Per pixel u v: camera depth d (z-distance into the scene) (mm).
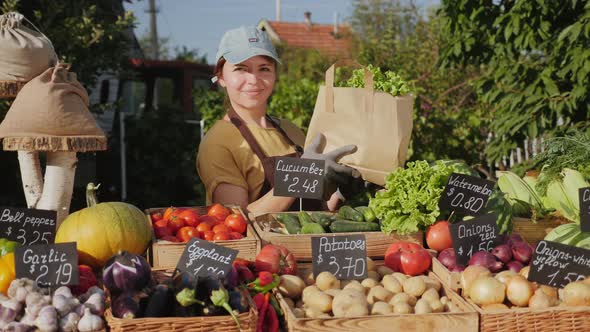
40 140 3020
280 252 2996
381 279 3088
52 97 3031
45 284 2547
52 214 2986
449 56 7395
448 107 12859
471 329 2592
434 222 3332
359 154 3568
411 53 14914
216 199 3920
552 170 3732
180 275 2488
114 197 12789
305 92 9828
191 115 14266
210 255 2676
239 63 3869
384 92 3609
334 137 3645
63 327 2326
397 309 2684
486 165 9797
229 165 3936
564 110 6508
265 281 2725
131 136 12828
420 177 3326
